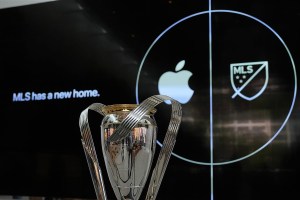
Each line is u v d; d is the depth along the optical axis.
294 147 2.78
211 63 3.04
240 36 3.00
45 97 3.48
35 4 3.64
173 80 3.12
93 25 3.44
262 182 2.83
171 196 3.01
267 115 2.87
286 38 2.89
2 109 3.59
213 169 2.95
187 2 3.18
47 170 3.38
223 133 2.96
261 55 2.93
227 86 2.99
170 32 3.19
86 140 1.36
